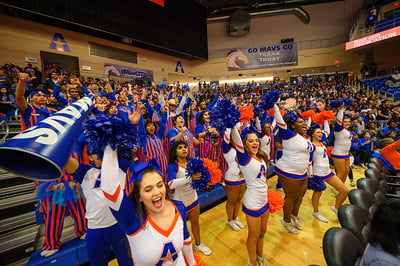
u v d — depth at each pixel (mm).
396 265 922
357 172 4691
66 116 757
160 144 2855
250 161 1832
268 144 2932
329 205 3246
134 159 2594
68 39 10195
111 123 866
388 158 3385
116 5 10695
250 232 1869
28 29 9039
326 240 1271
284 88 15234
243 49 17516
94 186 1447
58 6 8727
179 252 1116
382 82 12617
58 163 555
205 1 16844
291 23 17234
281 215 2988
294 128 2531
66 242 2037
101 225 1477
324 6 16609
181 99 4426
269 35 17578
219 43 17969
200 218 2965
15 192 2463
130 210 996
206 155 3602
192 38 14898
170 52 14102
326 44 16766
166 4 13094
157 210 1056
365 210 1819
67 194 1823
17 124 4070
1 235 2055
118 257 1586
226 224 2781
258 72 17641
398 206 996
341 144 3324
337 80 16203
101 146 894
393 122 5363
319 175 2766
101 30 10125
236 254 2189
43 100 2441
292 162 2414
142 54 13445
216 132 2336
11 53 8680
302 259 2105
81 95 4062
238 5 17594
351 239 1295
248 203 1868
